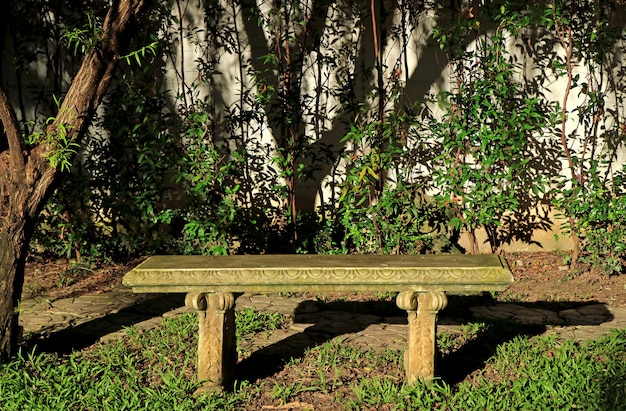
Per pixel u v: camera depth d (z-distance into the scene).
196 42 8.54
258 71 8.27
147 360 5.58
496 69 8.02
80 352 5.75
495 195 8.04
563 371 5.06
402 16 8.40
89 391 4.95
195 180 7.97
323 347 5.80
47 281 7.83
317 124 8.55
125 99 8.13
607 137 8.44
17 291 5.47
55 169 5.45
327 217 8.62
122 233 8.60
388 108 8.55
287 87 8.32
